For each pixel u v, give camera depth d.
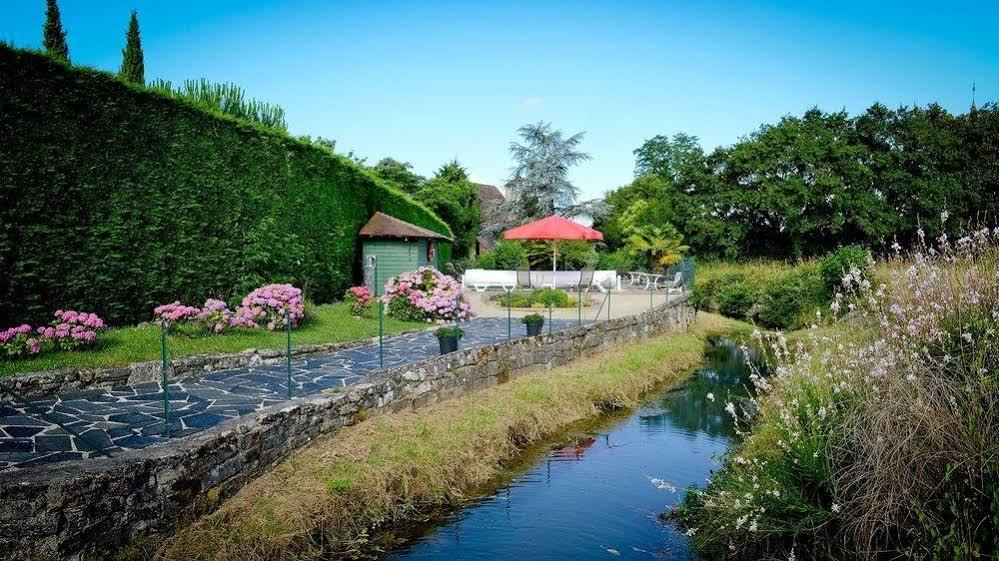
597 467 7.63
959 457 3.91
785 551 4.75
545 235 20.05
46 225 8.48
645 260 30.05
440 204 36.91
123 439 5.28
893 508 4.01
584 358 12.80
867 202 29.16
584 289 21.64
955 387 4.25
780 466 4.96
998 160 28.22
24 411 6.15
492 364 9.88
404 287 14.05
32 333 8.06
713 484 5.85
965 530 3.76
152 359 7.94
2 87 7.88
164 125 10.38
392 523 5.81
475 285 21.61
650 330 16.41
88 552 3.97
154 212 10.12
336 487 5.64
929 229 28.08
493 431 8.04
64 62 8.68
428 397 8.43
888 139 30.72
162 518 4.44
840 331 5.96
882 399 4.38
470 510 6.27
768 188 30.45
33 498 3.74
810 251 31.81
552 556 5.28
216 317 9.74
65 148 8.71
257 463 5.46
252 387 7.43
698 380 13.08
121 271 9.57
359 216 18.31
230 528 4.71
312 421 6.31
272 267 13.20
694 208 33.12
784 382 5.74
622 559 5.25
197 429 5.61
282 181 13.66
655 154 51.38
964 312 4.71
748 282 25.30
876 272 7.06
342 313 13.51
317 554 5.01
